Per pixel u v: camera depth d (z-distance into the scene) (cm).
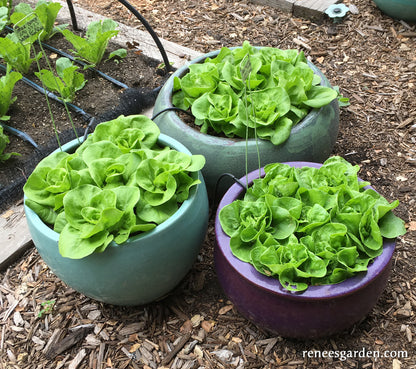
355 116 219
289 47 259
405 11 257
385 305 151
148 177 135
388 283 157
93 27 237
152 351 145
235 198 143
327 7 270
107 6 291
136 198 128
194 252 141
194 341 147
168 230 127
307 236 128
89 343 148
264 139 159
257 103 163
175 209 134
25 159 198
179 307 155
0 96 201
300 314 125
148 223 133
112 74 237
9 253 170
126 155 140
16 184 187
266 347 144
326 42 260
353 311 127
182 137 163
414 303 151
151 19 281
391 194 186
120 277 128
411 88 229
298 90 165
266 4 287
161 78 235
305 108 169
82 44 227
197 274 164
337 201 134
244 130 161
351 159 201
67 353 147
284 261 125
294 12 278
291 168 142
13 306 159
